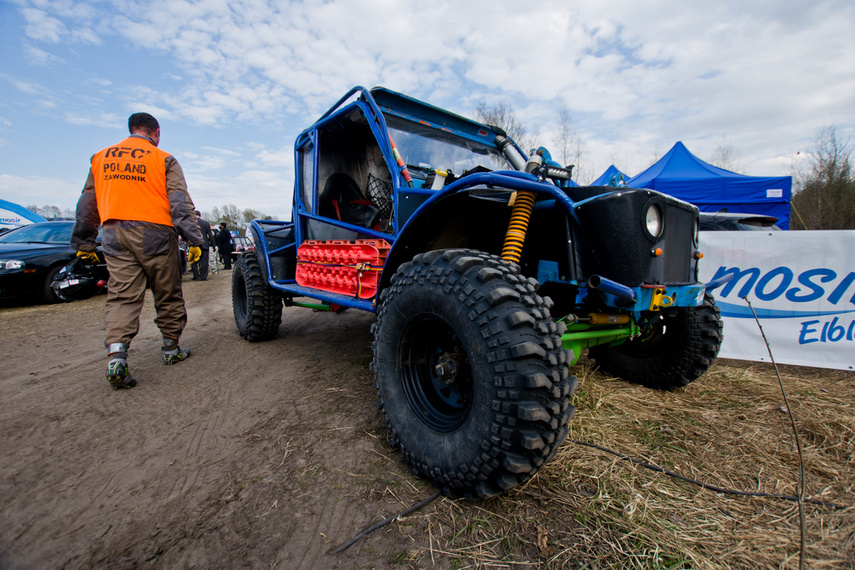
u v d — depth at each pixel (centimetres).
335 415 228
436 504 149
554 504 147
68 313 602
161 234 294
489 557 124
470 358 141
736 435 201
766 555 125
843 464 177
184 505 152
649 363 265
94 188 307
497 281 146
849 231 308
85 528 139
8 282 627
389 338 176
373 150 319
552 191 170
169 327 326
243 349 379
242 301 428
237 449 193
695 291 198
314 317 546
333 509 147
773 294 331
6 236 769
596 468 169
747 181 854
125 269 281
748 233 337
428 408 171
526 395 129
